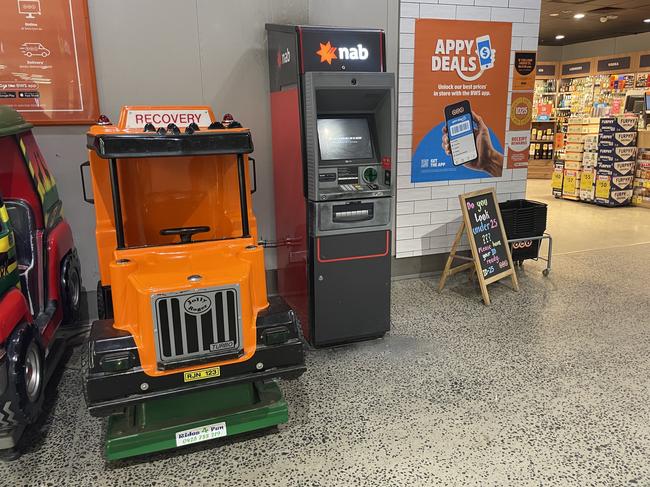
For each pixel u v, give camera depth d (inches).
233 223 101.7
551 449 87.9
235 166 100.3
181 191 100.4
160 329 78.5
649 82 411.5
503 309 152.4
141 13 131.2
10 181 106.0
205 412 89.4
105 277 98.4
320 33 116.6
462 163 177.3
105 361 77.0
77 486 80.3
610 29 461.1
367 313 128.0
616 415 97.7
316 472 82.9
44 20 122.6
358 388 108.7
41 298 108.1
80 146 132.3
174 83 137.5
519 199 185.8
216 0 137.3
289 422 96.7
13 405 81.8
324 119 122.5
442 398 104.3
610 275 184.1
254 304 87.7
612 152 315.0
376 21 155.2
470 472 82.4
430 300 160.4
